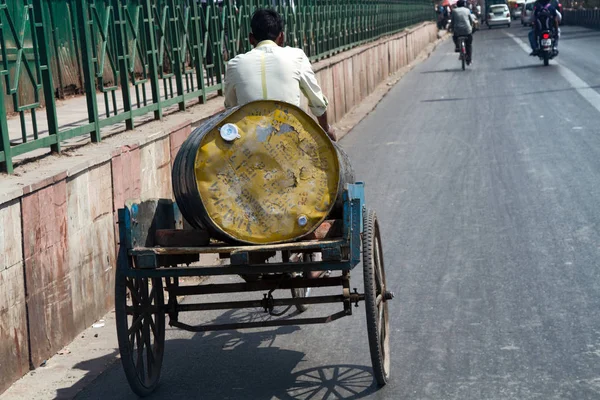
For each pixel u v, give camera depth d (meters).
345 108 17.94
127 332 4.57
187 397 4.81
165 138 7.69
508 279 6.59
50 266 5.46
